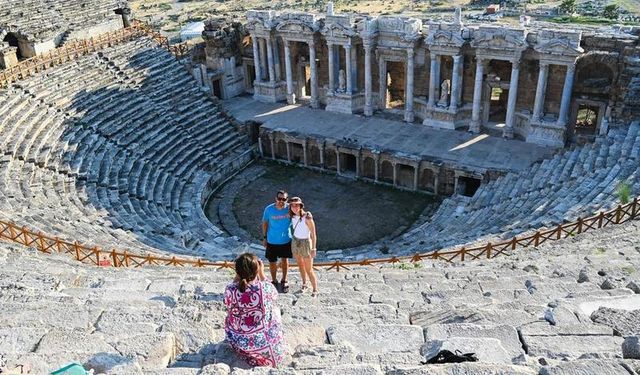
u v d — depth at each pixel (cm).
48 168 3425
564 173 3312
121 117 4231
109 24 5144
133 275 1730
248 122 4797
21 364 827
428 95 4638
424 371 725
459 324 996
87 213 3064
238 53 5434
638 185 2639
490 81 4359
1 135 3453
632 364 709
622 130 3506
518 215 2925
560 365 714
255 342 893
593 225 2284
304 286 1510
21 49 4466
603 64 3931
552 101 4188
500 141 4253
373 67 4809
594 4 12238
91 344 927
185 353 945
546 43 3881
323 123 4725
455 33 4184
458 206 3584
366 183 4281
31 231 2359
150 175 3944
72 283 1535
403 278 1653
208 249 3134
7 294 1328
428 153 4084
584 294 1190
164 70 4934
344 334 991
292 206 1408
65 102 4056
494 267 1755
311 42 4825
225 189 4291
